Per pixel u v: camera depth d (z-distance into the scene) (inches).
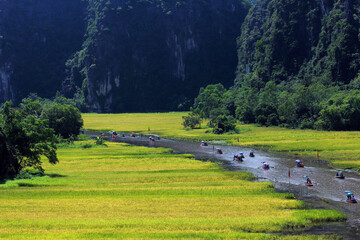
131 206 1482.5
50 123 3868.1
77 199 1588.3
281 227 1288.1
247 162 2532.0
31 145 2194.9
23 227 1253.7
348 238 1205.7
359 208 1510.8
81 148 3336.6
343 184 1883.6
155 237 1162.0
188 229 1245.1
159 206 1483.8
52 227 1251.8
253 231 1252.5
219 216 1373.0
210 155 2883.9
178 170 2258.9
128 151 3137.3
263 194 1669.5
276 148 3021.7
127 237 1159.6
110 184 1900.8
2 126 2150.6
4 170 2007.9
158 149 3221.0
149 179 2014.0
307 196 1681.8
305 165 2379.4
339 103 4079.7
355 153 2637.8
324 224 1336.1
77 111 4192.9
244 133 4146.2
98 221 1300.4
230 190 1736.0
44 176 2090.3
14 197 1622.8
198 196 1635.1
